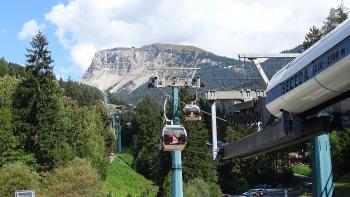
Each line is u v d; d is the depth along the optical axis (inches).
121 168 4608.8
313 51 927.7
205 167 3422.7
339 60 830.5
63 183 2357.3
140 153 4741.6
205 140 3467.0
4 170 2130.9
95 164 3614.7
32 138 2795.3
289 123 1068.5
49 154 2780.5
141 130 5211.6
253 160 4382.4
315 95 944.9
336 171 2829.7
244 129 4498.0
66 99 4480.8
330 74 864.3
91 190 2410.2
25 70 2938.0
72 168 2427.4
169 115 3393.2
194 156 3388.3
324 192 1414.9
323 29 3191.4
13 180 2068.2
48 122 2844.5
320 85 906.1
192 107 1633.9
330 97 926.4
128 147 6195.9
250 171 4387.3
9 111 2704.2
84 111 4156.0
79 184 2385.6
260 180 4379.9
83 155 3528.5
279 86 1072.8
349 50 804.6
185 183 3021.7
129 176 4377.5
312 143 1438.2
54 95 2925.7
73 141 3467.0
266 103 1163.9
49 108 2866.6
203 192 2837.1
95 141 3914.9
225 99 2199.8
